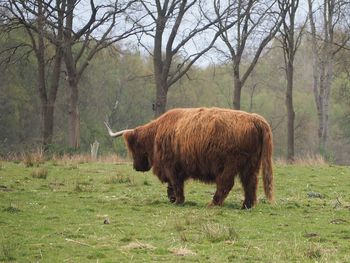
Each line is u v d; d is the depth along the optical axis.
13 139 53.38
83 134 53.81
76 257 9.35
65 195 16.08
